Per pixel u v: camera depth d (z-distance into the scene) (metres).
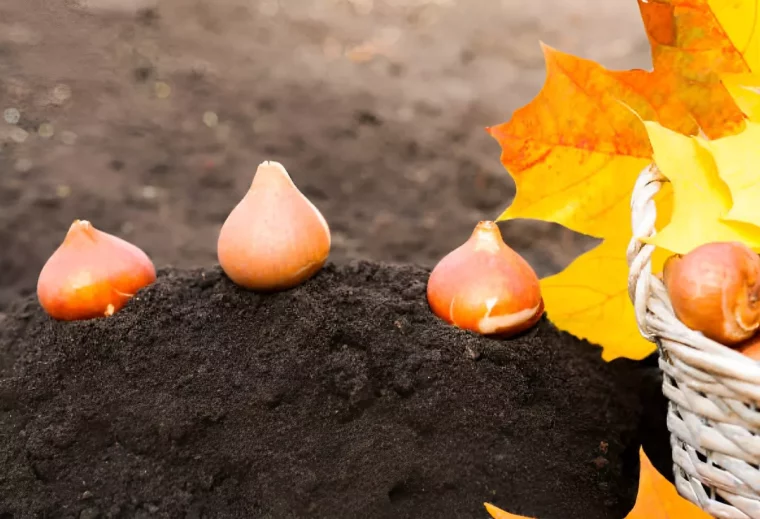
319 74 1.48
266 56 1.54
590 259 0.59
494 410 0.57
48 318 0.59
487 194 1.05
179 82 1.35
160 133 1.17
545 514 0.56
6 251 0.85
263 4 1.87
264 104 1.31
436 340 0.57
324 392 0.56
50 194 0.98
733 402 0.51
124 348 0.57
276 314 0.58
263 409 0.56
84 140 1.13
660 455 0.60
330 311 0.58
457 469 0.56
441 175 1.10
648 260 0.53
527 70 1.58
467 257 0.58
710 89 0.57
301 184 1.06
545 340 0.60
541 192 0.58
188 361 0.57
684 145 0.54
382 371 0.57
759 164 0.54
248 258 0.57
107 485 0.55
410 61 1.60
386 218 0.98
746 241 0.54
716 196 0.54
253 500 0.55
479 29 1.84
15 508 0.55
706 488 0.54
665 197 0.58
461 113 1.33
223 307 0.58
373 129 1.25
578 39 1.78
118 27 1.46
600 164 0.58
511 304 0.57
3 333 0.62
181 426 0.56
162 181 1.05
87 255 0.58
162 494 0.55
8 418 0.57
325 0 1.99
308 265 0.58
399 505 0.56
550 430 0.57
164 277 0.60
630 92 0.57
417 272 0.62
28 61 1.17
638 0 0.56
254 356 0.57
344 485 0.55
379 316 0.58
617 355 0.61
